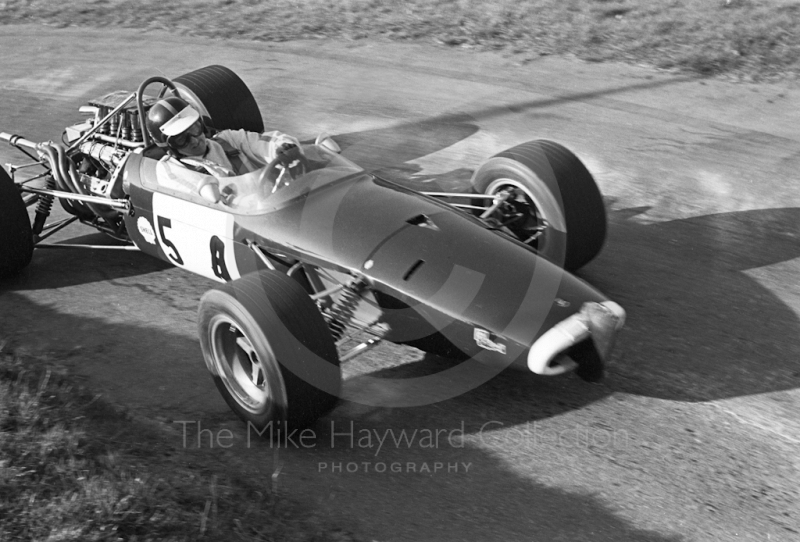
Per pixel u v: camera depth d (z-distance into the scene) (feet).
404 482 14.83
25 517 12.38
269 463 15.19
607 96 37.37
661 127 34.01
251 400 15.84
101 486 13.15
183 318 20.25
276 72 40.14
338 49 43.57
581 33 44.32
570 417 16.76
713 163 30.63
